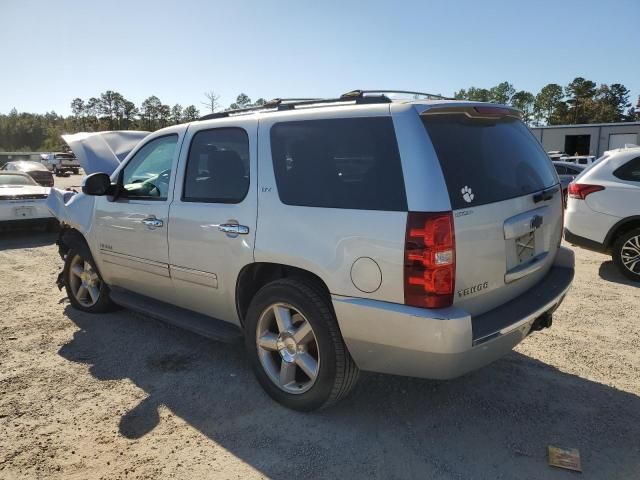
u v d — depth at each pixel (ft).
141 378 12.78
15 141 430.61
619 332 15.39
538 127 133.90
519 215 10.45
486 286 9.72
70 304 18.83
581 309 17.54
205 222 12.14
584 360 13.50
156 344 14.90
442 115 9.75
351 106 10.16
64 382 12.59
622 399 11.50
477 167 9.82
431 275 8.71
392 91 11.59
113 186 15.21
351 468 9.23
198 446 9.94
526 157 11.64
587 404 11.32
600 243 21.89
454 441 10.01
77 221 16.69
